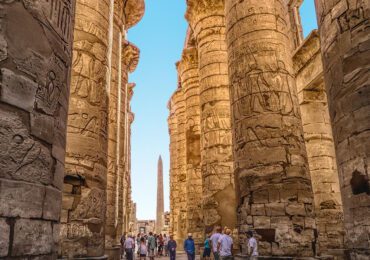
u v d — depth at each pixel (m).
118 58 14.52
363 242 3.84
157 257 19.02
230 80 9.01
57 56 2.84
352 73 4.23
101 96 7.45
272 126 7.86
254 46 8.57
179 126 24.05
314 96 13.04
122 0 15.39
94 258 6.24
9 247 2.09
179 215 21.34
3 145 2.15
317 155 12.30
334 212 11.62
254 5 8.97
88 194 6.55
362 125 4.00
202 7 14.31
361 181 3.95
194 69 19.55
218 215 11.55
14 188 2.18
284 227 7.19
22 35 2.41
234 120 8.55
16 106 2.29
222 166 12.09
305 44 12.45
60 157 2.79
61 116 2.86
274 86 8.18
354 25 4.30
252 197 7.59
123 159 17.62
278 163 7.58
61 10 3.00
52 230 2.55
